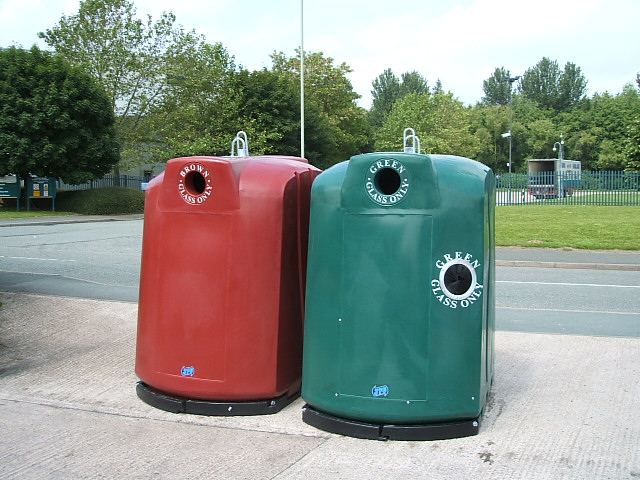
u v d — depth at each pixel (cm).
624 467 341
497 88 11675
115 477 342
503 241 1636
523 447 370
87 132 2772
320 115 4144
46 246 1534
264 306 425
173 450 376
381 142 6147
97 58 3375
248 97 3719
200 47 3681
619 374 509
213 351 423
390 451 368
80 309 740
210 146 3491
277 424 414
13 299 781
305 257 460
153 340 439
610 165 7169
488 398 448
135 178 4347
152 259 443
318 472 343
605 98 7925
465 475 336
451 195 379
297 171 455
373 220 384
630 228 1928
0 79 2633
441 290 377
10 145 2578
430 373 378
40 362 559
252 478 338
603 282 1100
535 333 654
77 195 2920
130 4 3459
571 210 2834
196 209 426
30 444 386
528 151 8200
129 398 467
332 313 395
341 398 390
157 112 3588
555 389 475
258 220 423
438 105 6612
